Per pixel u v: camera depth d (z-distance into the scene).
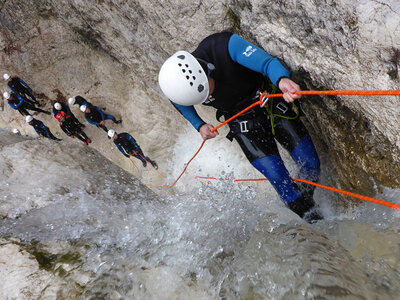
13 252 1.81
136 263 1.72
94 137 7.75
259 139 2.34
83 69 6.29
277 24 2.30
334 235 1.80
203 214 2.09
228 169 4.72
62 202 2.22
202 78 2.07
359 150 2.20
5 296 1.60
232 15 2.72
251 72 2.22
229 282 1.56
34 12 5.81
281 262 1.54
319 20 1.97
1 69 6.73
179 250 1.79
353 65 1.89
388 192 2.04
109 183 2.56
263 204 2.50
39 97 7.18
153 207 2.30
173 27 3.23
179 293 1.54
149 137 5.98
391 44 1.65
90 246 1.86
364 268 1.43
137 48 4.36
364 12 1.70
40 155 2.63
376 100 1.86
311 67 2.16
